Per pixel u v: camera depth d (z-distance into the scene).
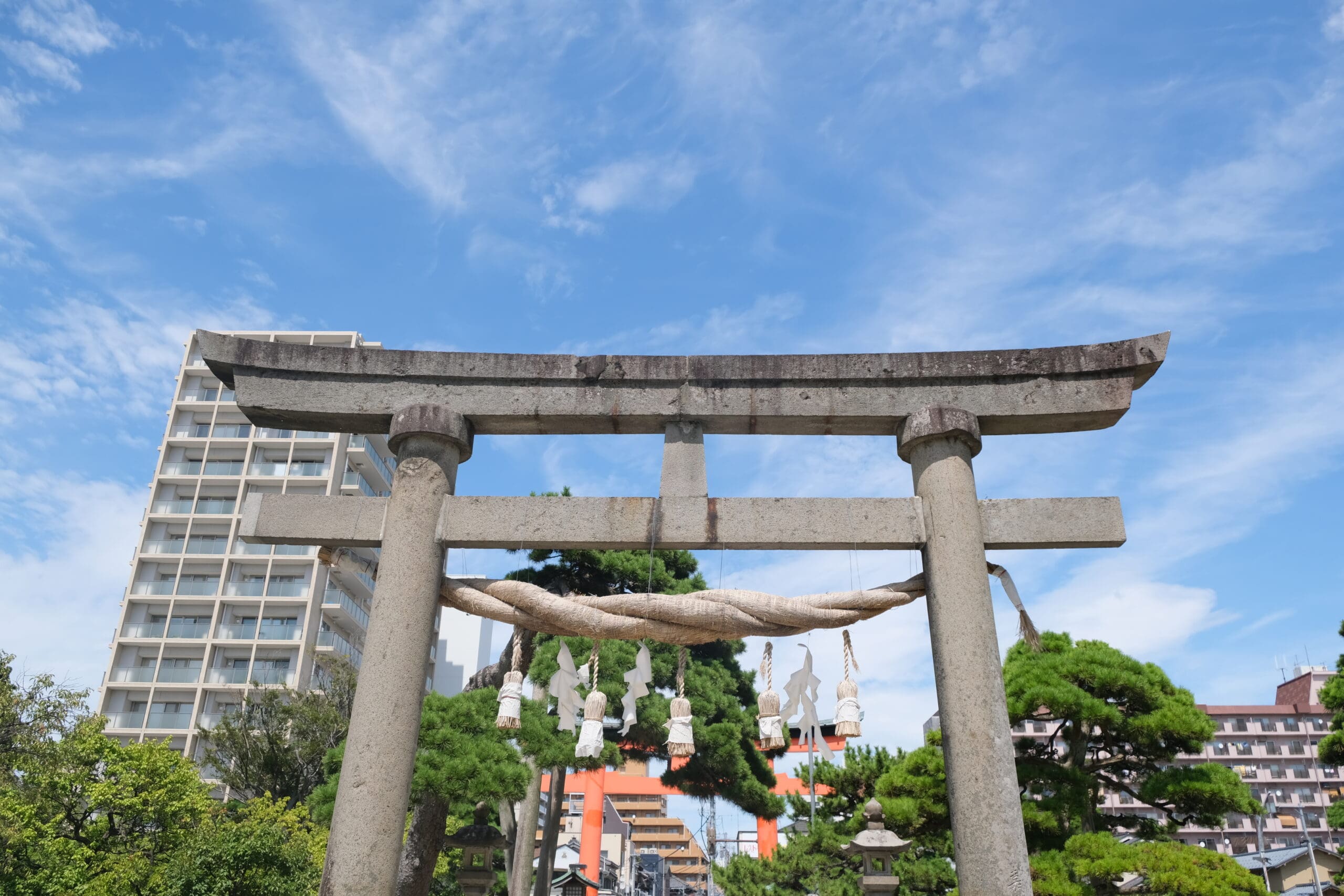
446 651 48.50
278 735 31.53
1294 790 63.03
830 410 6.50
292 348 6.65
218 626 42.19
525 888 17.17
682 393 6.55
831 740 19.77
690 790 22.34
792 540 6.07
